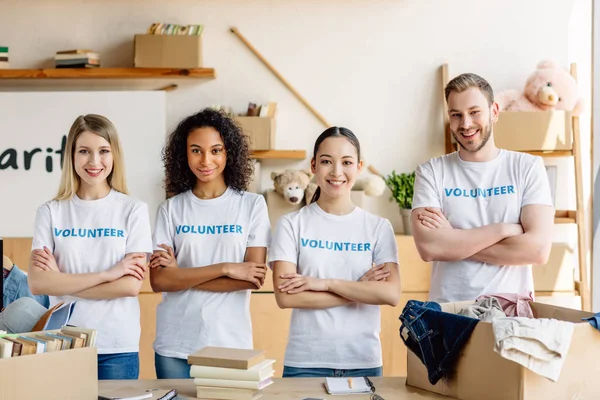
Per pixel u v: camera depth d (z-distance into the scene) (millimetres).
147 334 3666
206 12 4004
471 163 2355
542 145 3750
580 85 4023
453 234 2273
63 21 4008
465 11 4008
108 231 2330
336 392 1733
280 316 3650
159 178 3844
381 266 2223
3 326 1859
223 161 2367
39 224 2338
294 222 2275
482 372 1619
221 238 2354
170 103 4020
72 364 1609
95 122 2324
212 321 2279
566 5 3998
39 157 3863
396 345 3662
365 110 4027
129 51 4004
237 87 4020
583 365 1558
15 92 3877
